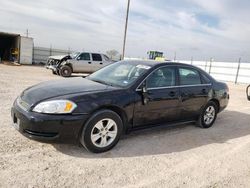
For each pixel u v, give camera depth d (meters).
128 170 3.47
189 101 5.25
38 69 22.97
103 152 3.96
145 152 4.13
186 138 5.05
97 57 17.27
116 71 5.05
